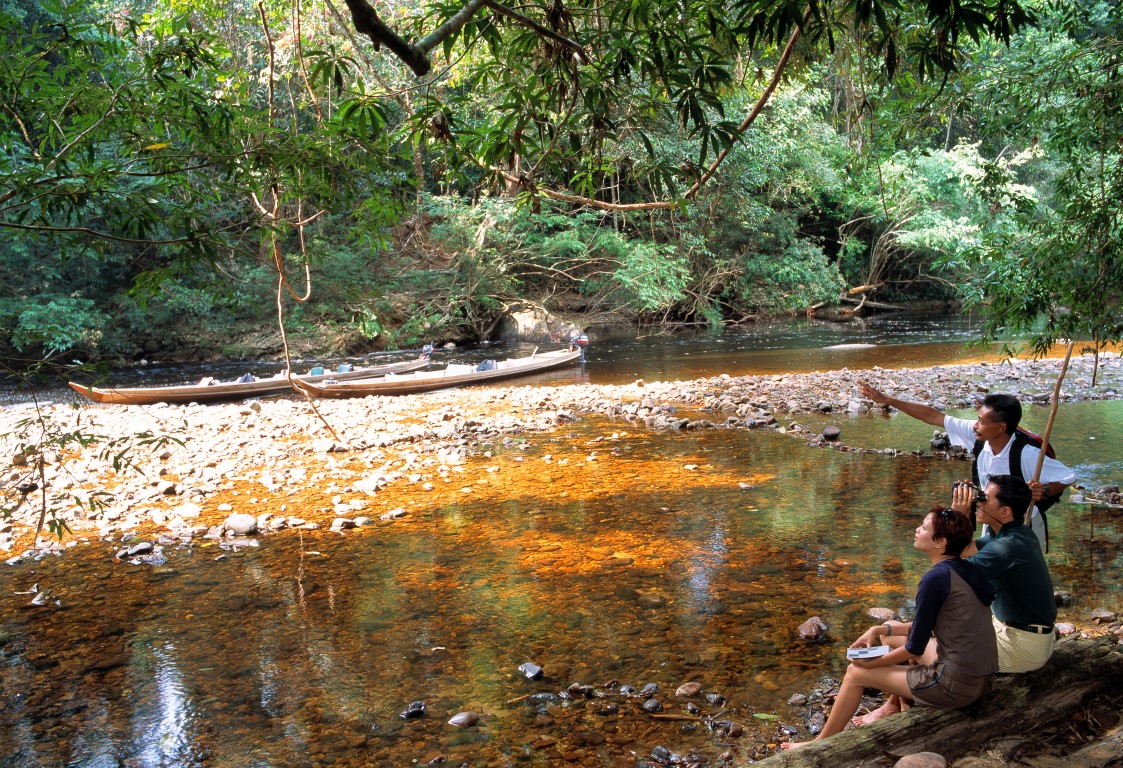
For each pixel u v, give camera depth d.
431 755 3.69
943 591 3.27
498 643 4.79
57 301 19.16
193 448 10.26
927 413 4.77
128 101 3.66
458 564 6.11
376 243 4.79
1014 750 3.20
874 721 3.29
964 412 11.38
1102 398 11.98
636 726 3.87
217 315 21.69
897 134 6.91
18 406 13.73
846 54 6.46
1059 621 4.70
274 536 6.89
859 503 7.33
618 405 12.84
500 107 3.86
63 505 7.91
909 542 6.27
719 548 6.27
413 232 24.94
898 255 33.53
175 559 6.38
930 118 6.90
